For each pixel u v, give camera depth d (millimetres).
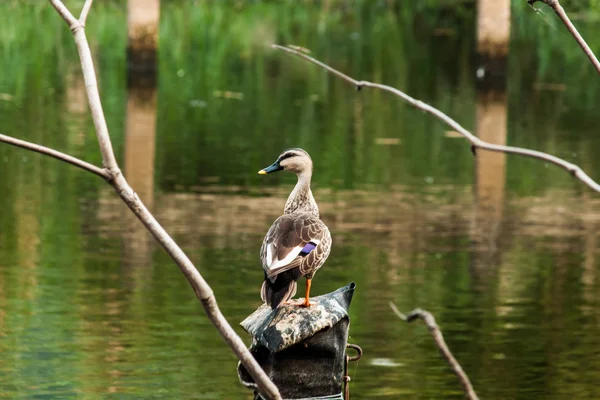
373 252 12227
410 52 31891
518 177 16578
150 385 8117
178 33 34125
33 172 16234
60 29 34312
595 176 16531
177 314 9875
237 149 18250
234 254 11906
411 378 8391
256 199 14648
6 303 10031
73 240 12461
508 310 10195
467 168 17188
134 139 18891
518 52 31766
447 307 10266
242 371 6445
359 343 9227
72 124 20297
